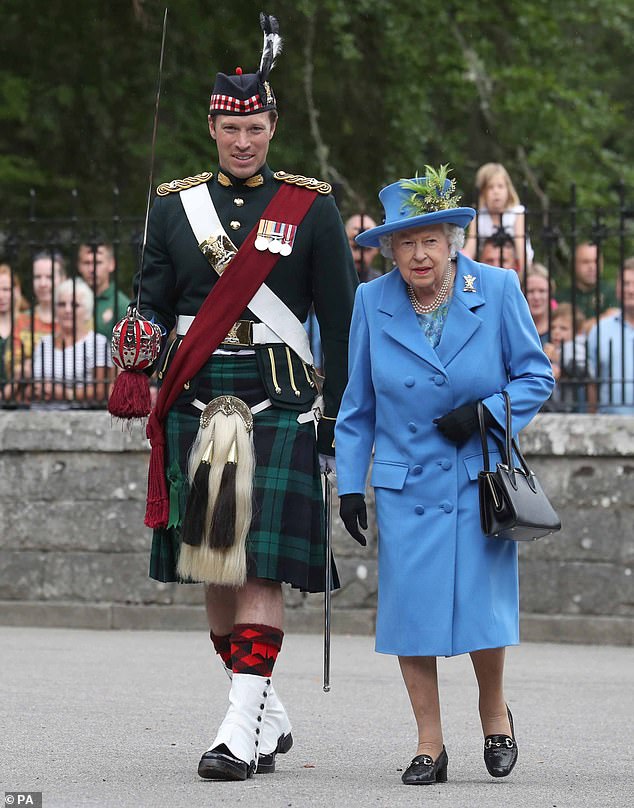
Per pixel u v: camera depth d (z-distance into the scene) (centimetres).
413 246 2052
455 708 2727
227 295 2111
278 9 6894
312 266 2150
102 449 3897
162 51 2155
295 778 2055
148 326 2139
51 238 3956
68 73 6875
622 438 3688
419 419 2067
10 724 2456
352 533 2089
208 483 2069
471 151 7494
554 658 3444
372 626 3816
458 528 2052
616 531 3706
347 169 7181
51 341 3969
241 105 2138
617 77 8344
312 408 2133
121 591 3903
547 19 7619
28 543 3944
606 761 2233
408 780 2012
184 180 2175
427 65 7325
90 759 2167
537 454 3728
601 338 3819
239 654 2062
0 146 6906
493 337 2083
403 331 2081
